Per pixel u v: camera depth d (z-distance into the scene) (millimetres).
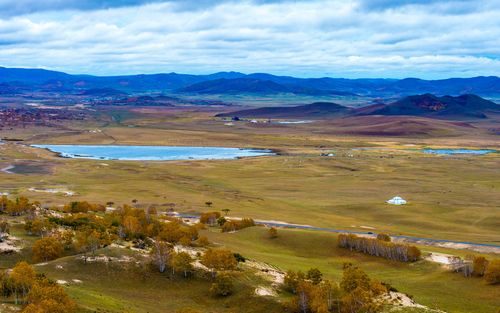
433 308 107312
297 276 108750
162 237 147500
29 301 83875
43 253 122375
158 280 112000
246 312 100000
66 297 83938
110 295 100625
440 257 147375
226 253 115938
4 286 89438
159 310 96562
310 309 98938
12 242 131750
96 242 123312
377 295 105188
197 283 112062
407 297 108000
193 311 88188
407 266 144000
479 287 122875
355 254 155250
